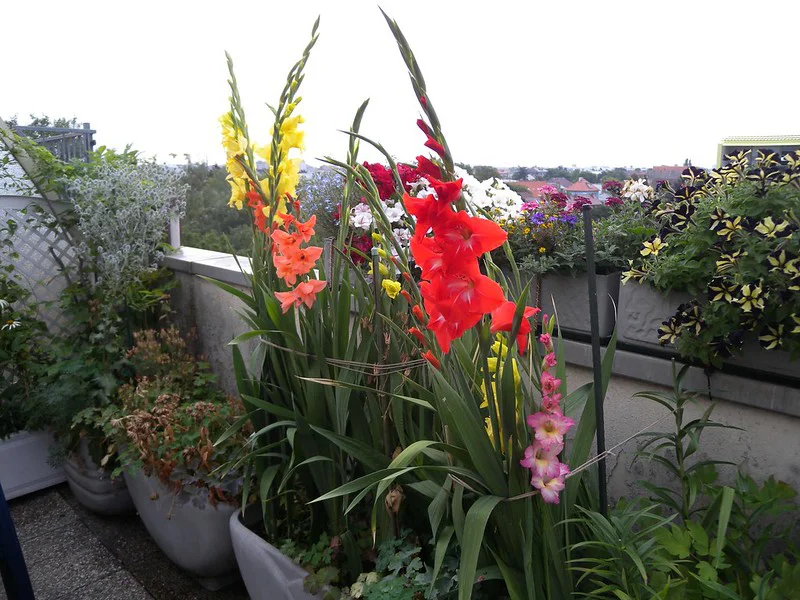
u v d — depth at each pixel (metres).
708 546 1.31
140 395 2.83
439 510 1.33
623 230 2.00
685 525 1.46
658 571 1.30
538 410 1.23
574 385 1.95
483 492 1.33
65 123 4.31
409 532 1.67
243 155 2.03
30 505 3.33
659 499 1.59
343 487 1.38
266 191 2.10
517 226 2.17
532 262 1.97
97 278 3.79
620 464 1.84
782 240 1.41
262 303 2.03
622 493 1.85
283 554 1.86
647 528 1.34
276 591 1.87
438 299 1.09
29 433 3.41
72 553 2.85
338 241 1.82
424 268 1.13
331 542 1.76
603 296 1.90
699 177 1.81
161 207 3.73
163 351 3.44
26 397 3.37
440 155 1.19
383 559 1.61
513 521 1.27
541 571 1.29
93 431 3.02
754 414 1.56
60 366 3.22
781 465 1.53
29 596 2.04
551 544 1.22
